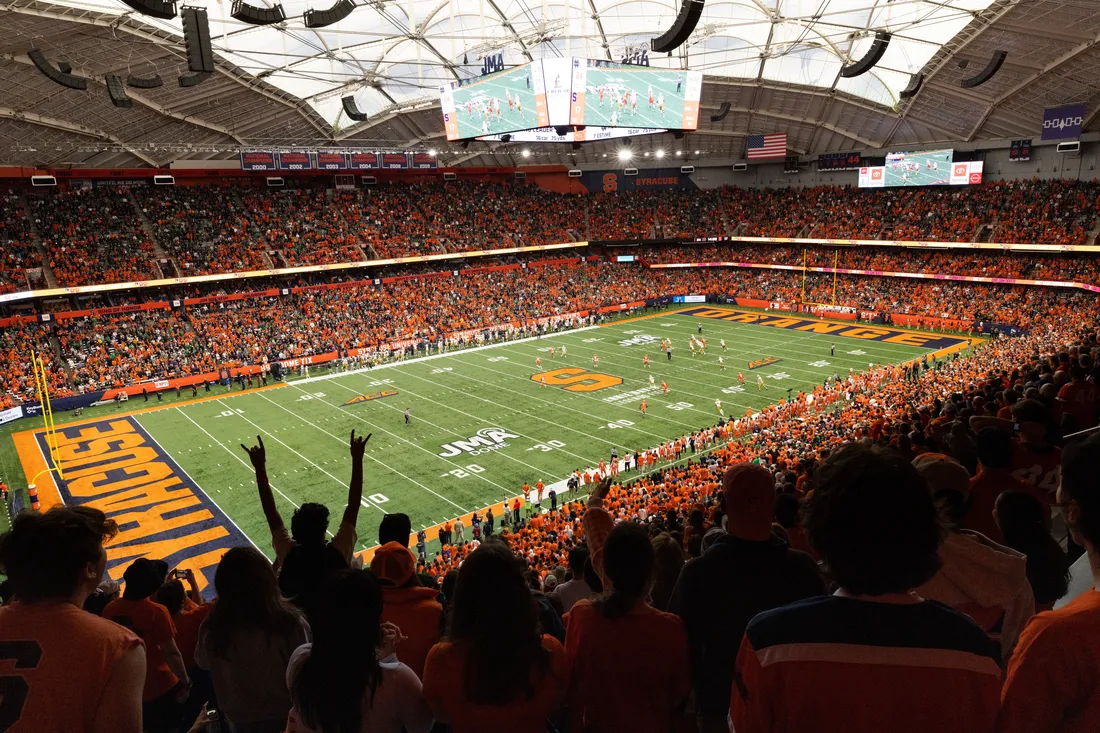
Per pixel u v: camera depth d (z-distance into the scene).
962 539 4.02
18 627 3.54
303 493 36.69
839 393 48.28
